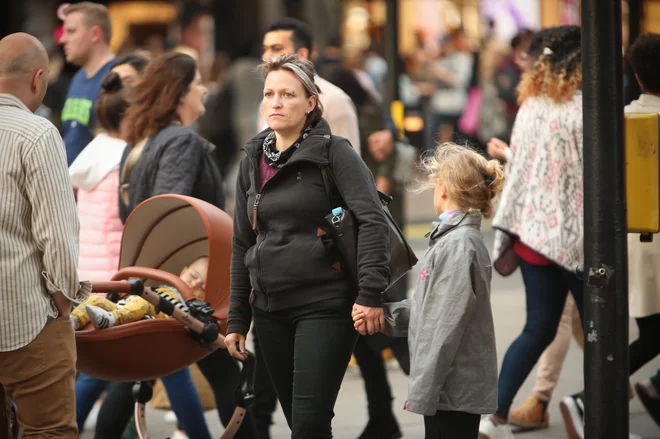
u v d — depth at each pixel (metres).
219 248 13.30
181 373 14.90
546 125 15.55
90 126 19.20
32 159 11.34
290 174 12.09
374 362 15.70
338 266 11.95
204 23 52.31
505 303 27.64
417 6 60.22
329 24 55.38
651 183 12.32
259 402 14.91
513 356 15.56
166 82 14.91
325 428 11.95
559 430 16.98
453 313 11.88
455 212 12.39
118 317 12.54
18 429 12.95
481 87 47.38
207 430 15.12
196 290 14.11
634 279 15.49
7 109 11.62
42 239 11.43
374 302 11.69
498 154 16.66
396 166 21.91
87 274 15.46
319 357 11.90
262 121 17.16
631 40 20.64
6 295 11.35
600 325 11.77
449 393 12.10
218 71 40.50
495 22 51.94
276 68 12.14
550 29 15.91
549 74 15.59
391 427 15.80
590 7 11.59
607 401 11.81
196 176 14.70
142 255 14.41
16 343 11.45
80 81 19.50
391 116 23.16
